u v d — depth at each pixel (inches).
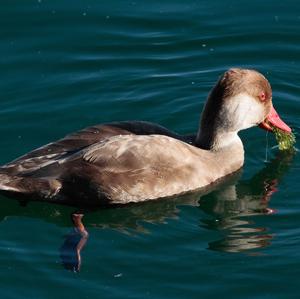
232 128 618.5
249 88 613.9
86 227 579.5
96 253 550.6
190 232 572.4
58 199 585.0
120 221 587.2
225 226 579.2
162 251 552.4
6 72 730.2
